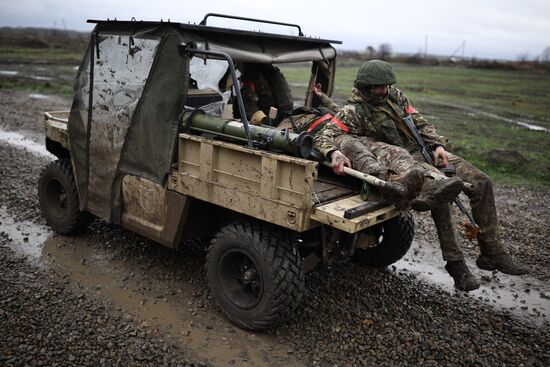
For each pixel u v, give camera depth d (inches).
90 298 167.2
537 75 1450.5
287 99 209.0
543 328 165.5
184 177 157.4
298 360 141.8
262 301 147.4
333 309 166.7
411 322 162.4
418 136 163.9
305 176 131.4
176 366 135.7
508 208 285.3
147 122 164.1
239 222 153.1
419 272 201.3
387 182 133.2
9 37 2030.0
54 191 216.7
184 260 196.4
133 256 198.7
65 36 2564.0
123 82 169.2
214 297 160.2
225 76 171.8
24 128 436.1
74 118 188.4
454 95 866.1
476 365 141.9
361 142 159.2
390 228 190.4
